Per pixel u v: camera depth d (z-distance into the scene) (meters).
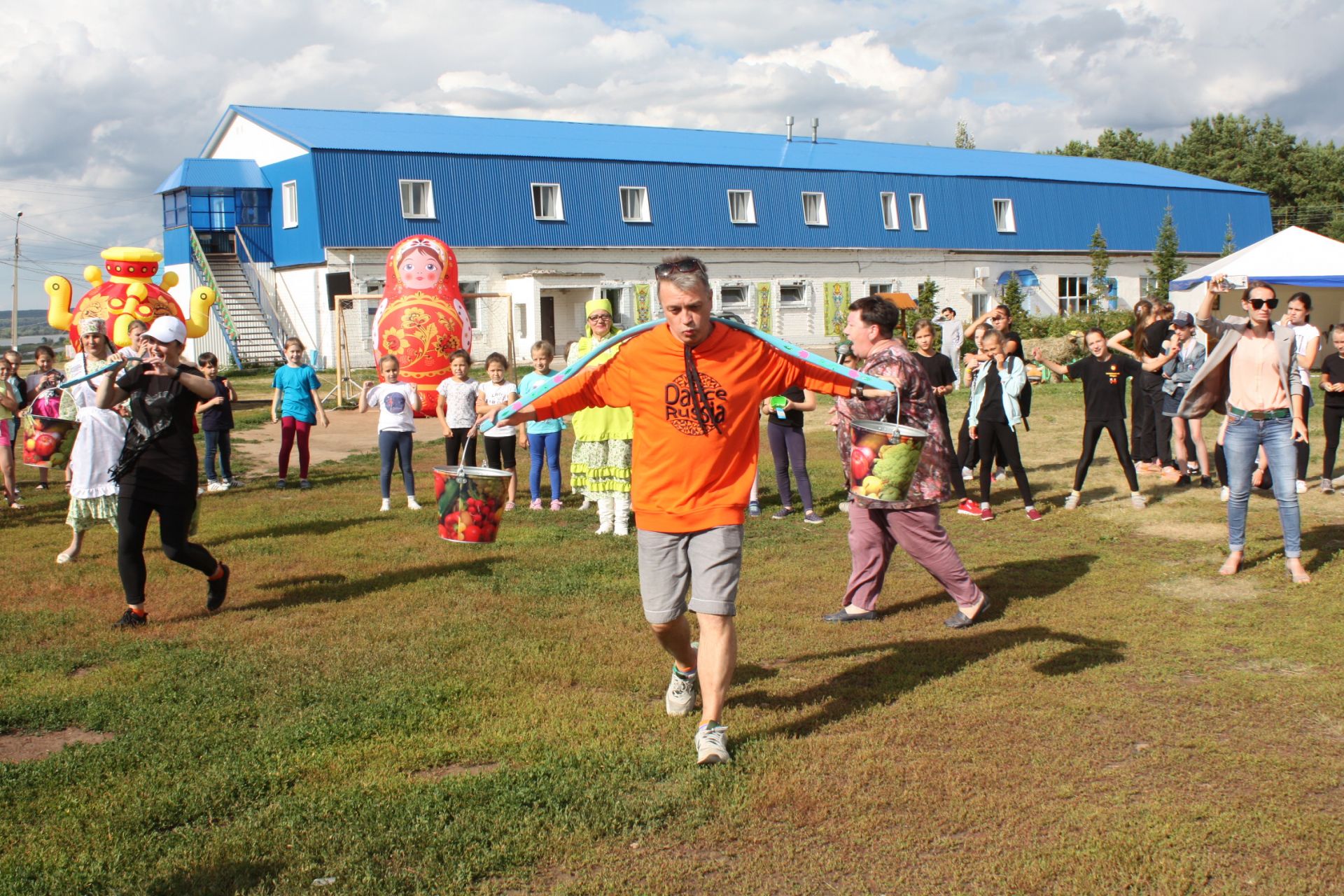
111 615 7.02
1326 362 10.73
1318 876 3.67
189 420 6.88
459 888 3.68
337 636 6.53
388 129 37.91
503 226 35.62
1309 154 73.06
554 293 37.94
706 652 4.68
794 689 5.56
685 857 3.89
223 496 12.20
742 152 42.28
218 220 38.03
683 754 4.70
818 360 4.72
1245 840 3.91
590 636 6.48
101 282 21.62
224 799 4.32
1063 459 13.45
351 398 24.69
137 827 4.10
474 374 27.83
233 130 38.91
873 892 3.66
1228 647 6.13
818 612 7.07
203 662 6.02
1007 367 10.12
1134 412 12.64
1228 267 25.80
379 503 11.64
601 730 4.98
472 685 5.61
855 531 6.78
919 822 4.10
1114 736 4.87
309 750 4.79
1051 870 3.74
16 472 14.48
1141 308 12.41
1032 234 45.16
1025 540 9.20
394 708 5.27
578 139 40.47
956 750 4.72
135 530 6.76
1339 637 6.15
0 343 79.00
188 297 37.09
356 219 33.66
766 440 15.95
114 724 5.12
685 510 4.66
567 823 4.10
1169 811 4.12
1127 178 49.28
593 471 9.55
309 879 3.73
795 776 4.46
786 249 40.28
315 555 8.80
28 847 3.93
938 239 43.06
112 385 7.01
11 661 6.07
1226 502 10.45
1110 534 9.21
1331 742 4.77
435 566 8.38
